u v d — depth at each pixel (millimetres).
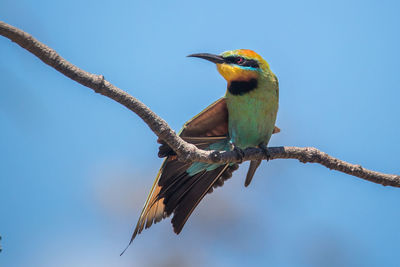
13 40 7008
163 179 10430
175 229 10602
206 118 11148
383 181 10234
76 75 7488
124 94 7949
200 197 10945
